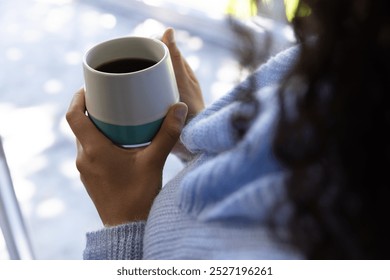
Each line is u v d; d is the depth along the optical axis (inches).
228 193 16.6
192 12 64.3
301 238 14.2
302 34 15.2
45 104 60.6
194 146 19.1
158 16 67.2
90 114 23.1
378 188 13.5
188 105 26.7
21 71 64.3
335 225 13.9
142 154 23.3
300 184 13.9
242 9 19.9
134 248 21.8
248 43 18.8
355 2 12.7
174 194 19.0
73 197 52.2
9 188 35.8
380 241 13.9
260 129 15.6
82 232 49.5
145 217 23.1
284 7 20.6
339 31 13.0
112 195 23.4
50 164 55.1
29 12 71.8
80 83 62.3
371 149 13.2
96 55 23.3
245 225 16.1
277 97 14.9
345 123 13.2
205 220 16.7
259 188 15.4
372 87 12.8
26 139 57.3
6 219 36.5
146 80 21.6
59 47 66.6
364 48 12.6
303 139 13.8
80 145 24.4
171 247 17.3
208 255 16.3
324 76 13.4
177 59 26.4
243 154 16.0
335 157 13.5
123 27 67.6
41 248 48.5
